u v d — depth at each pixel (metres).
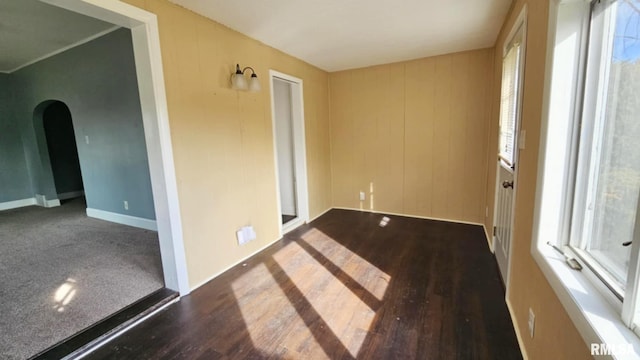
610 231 1.05
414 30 2.88
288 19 2.55
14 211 5.03
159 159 2.15
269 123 3.29
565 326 1.07
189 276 2.39
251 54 2.98
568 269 1.18
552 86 1.27
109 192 4.22
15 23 3.07
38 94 4.70
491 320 1.94
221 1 2.20
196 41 2.37
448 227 3.78
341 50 3.47
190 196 2.38
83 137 4.25
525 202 1.70
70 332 1.86
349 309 2.11
